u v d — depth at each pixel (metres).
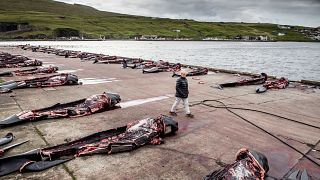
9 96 18.08
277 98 19.12
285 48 174.38
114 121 13.30
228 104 17.00
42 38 178.12
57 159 9.31
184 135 11.67
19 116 12.80
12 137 10.98
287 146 10.83
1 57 39.19
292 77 53.41
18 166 8.70
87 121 13.26
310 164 9.40
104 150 9.80
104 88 21.17
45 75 27.59
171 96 18.70
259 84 24.75
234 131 12.28
